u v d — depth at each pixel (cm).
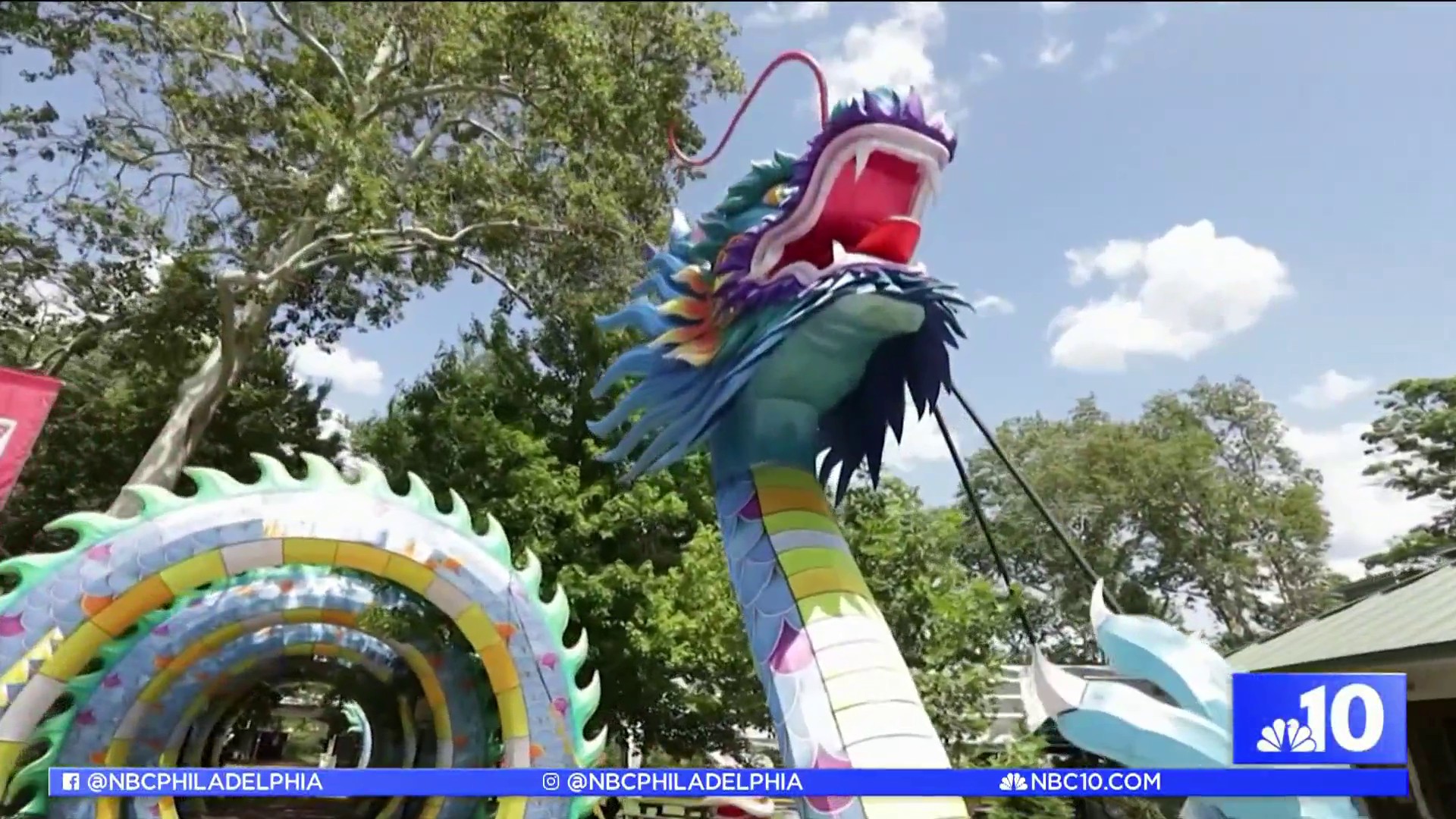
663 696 1138
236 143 1131
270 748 2712
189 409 1327
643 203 1323
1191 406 2658
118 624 634
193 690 844
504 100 1373
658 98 1238
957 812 498
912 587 969
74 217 1166
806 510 618
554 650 720
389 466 1302
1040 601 2469
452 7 1084
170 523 653
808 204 577
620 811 1218
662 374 661
